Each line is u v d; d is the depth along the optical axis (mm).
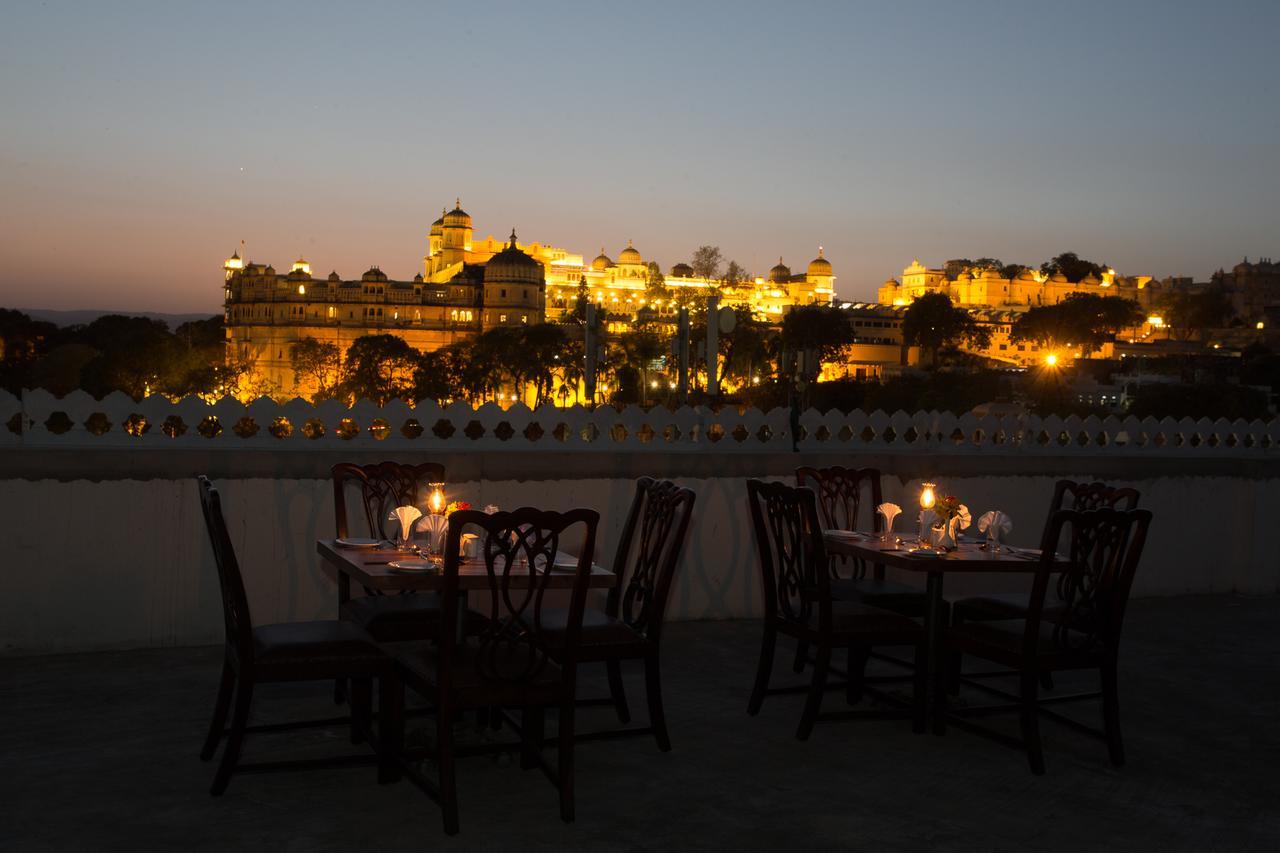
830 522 7504
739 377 89688
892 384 105125
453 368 130000
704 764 5312
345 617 6145
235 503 7480
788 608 6066
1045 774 5336
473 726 5746
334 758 4789
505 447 8164
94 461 7168
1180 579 10188
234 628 4922
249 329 155375
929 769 5348
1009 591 9625
